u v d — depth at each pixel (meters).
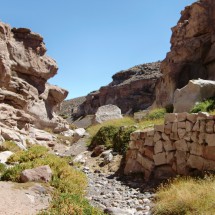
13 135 21.31
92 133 24.25
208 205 7.27
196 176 10.84
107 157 16.58
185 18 29.06
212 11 25.34
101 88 71.69
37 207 7.93
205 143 10.87
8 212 7.23
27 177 10.23
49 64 36.25
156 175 12.71
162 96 26.86
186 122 11.84
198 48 25.06
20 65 32.00
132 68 75.69
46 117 34.47
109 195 10.68
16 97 28.48
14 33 33.31
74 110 83.69
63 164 12.40
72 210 7.11
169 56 26.95
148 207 8.88
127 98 64.31
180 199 7.82
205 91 16.94
